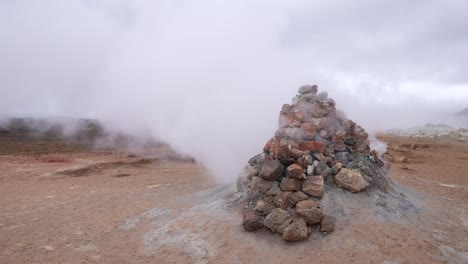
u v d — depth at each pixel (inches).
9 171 479.5
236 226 210.1
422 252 181.8
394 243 188.4
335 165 239.0
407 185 346.6
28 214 276.4
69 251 203.8
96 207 291.0
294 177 221.3
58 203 309.4
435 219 226.5
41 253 201.9
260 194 229.0
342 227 200.2
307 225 199.3
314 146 243.8
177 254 191.6
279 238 194.1
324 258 176.6
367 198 227.8
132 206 287.1
